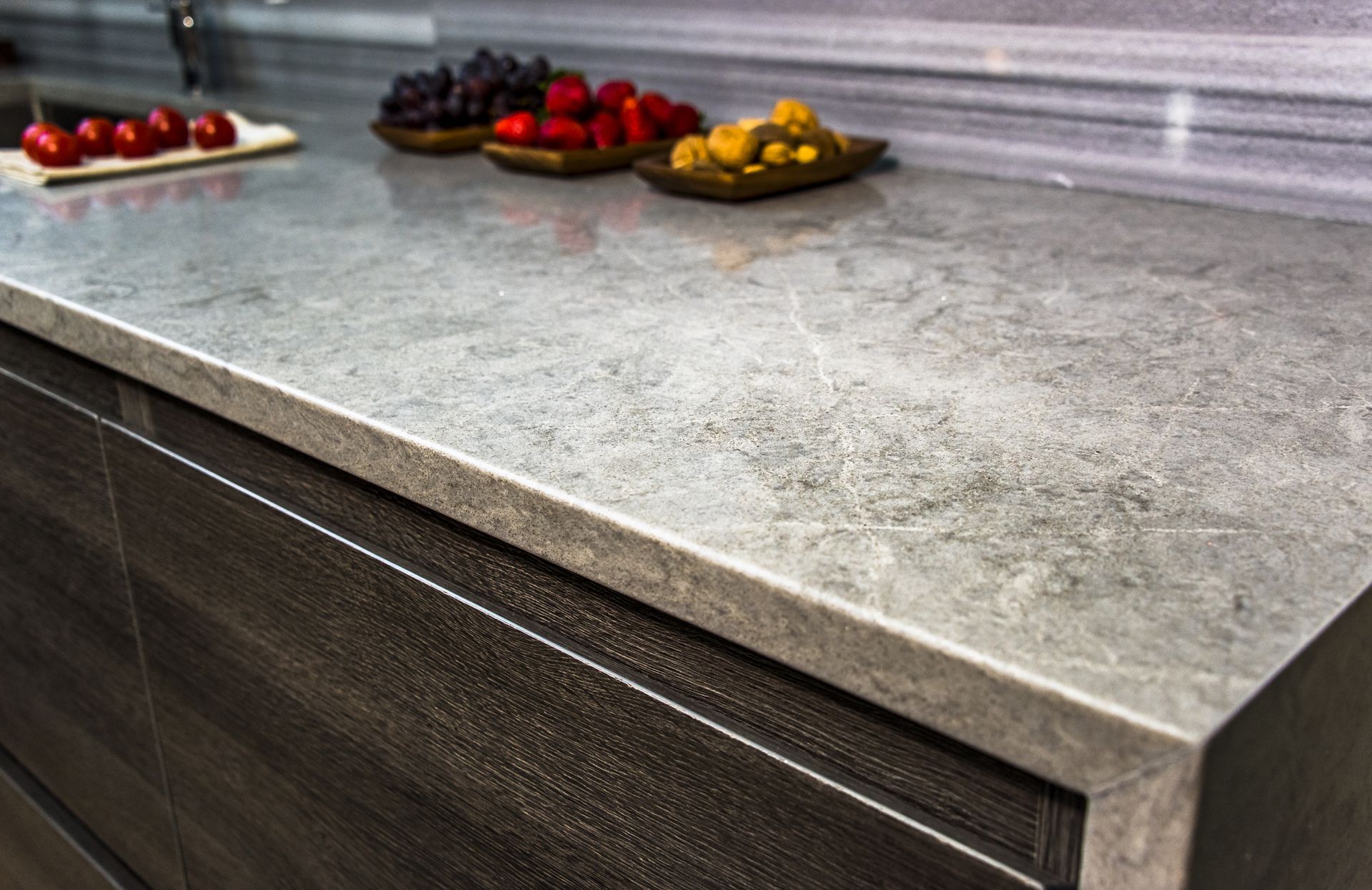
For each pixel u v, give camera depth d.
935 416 0.74
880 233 1.20
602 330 0.91
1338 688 0.55
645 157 1.55
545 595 0.71
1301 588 0.54
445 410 0.76
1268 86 1.19
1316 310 0.93
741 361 0.84
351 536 0.84
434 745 0.83
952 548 0.58
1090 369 0.81
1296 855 0.58
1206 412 0.74
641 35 1.75
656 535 0.60
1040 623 0.51
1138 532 0.59
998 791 0.54
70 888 1.41
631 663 0.68
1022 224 1.22
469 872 0.85
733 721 0.64
